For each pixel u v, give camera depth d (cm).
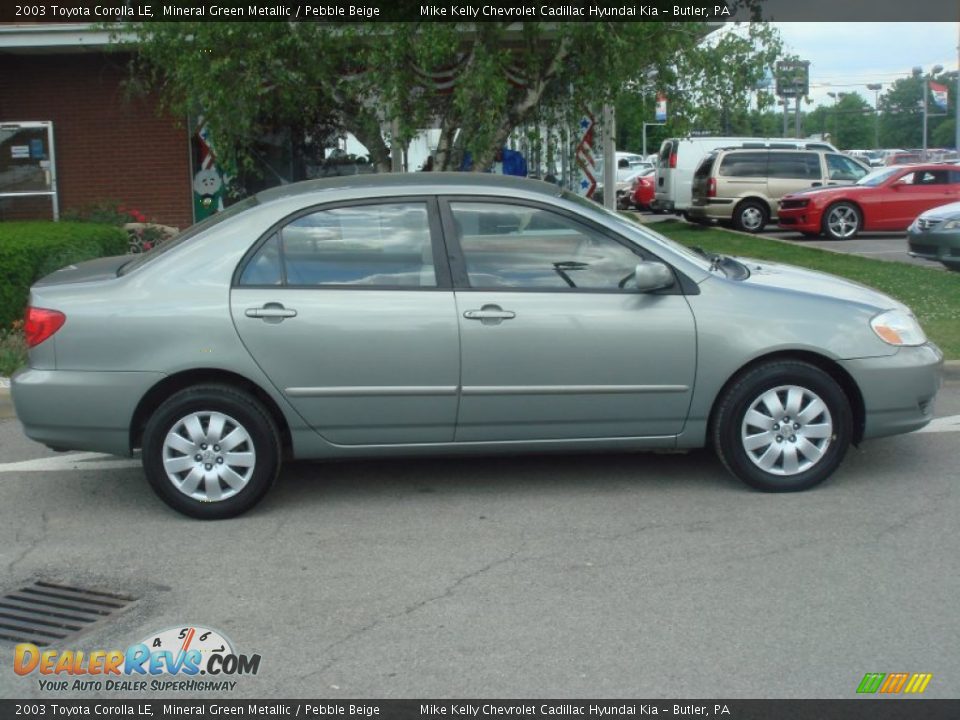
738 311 595
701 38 1127
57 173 1603
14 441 764
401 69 1073
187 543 559
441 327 580
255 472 588
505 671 413
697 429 607
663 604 470
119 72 1576
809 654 422
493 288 588
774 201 2297
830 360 604
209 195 1614
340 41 1065
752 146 2406
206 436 583
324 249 588
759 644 430
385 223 591
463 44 1106
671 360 593
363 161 1623
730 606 466
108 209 1559
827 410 605
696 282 600
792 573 501
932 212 1436
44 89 1586
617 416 599
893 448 702
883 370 605
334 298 579
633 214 3117
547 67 1141
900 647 427
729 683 401
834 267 1452
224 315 574
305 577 510
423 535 562
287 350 576
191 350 573
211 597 489
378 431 592
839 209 2056
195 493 587
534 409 593
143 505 623
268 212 589
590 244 598
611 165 1564
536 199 596
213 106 1091
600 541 547
